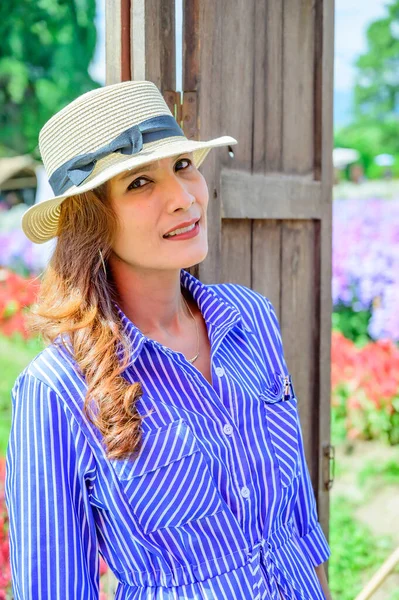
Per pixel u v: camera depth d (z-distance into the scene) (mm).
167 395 1420
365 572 3547
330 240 2525
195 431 1402
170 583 1382
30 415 1345
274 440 1519
